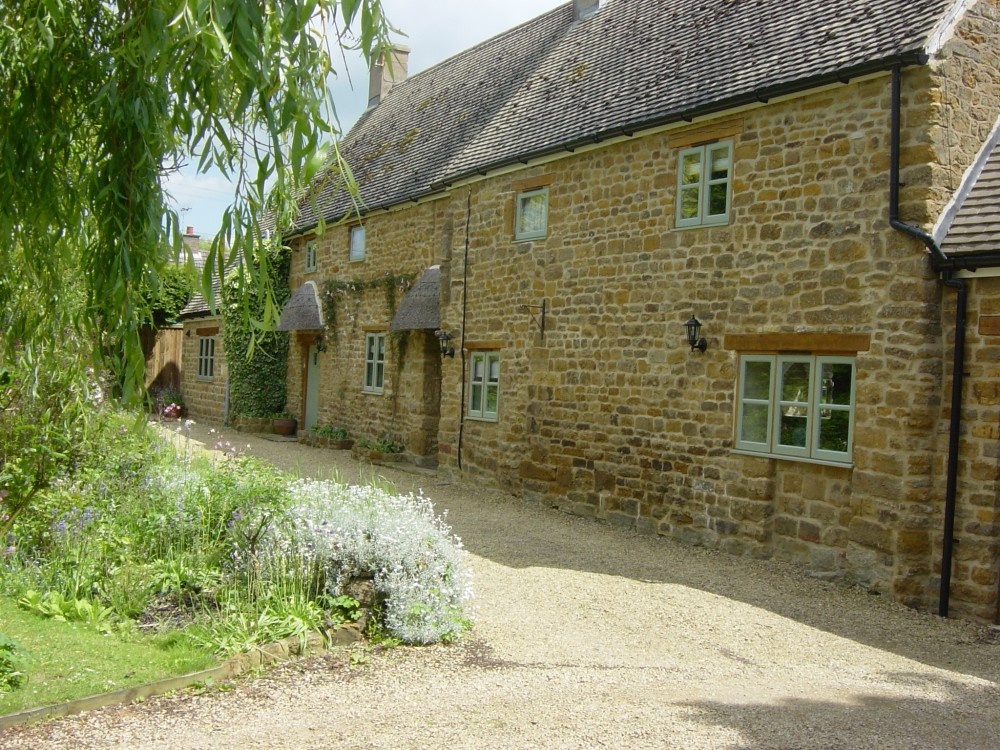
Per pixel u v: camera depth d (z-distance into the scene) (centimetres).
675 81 1056
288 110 396
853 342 820
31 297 500
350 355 1806
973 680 592
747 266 921
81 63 445
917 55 765
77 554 639
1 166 427
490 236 1297
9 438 681
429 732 443
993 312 741
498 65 1728
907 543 773
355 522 682
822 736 461
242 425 2050
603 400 1092
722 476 941
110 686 468
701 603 754
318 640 576
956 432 757
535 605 729
